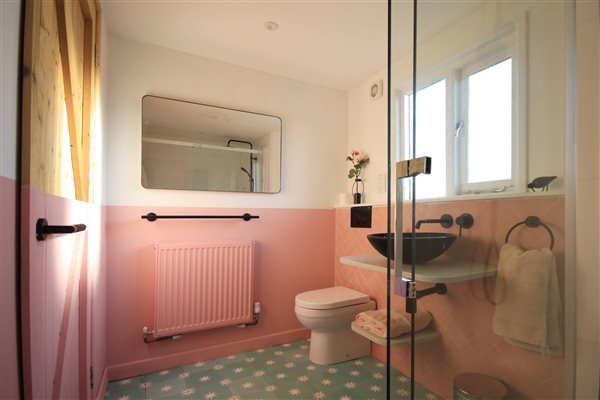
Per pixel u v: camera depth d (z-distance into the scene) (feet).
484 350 3.91
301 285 7.76
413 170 3.70
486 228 3.98
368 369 6.18
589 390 3.13
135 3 5.07
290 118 7.75
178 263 6.16
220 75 6.95
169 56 6.45
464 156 4.00
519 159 3.71
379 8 5.21
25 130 1.98
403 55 3.63
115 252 5.87
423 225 3.77
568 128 3.31
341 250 7.95
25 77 1.99
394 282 3.72
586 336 3.16
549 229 3.46
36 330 2.16
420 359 3.83
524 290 3.61
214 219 6.80
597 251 3.10
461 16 4.04
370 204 7.05
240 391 5.41
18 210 1.96
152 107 6.23
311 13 5.35
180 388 5.50
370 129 7.67
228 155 6.95
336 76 7.68
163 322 6.00
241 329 7.01
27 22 2.02
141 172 6.11
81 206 3.66
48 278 2.48
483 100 4.04
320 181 8.09
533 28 3.61
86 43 4.05
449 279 3.91
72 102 3.25
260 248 7.28
